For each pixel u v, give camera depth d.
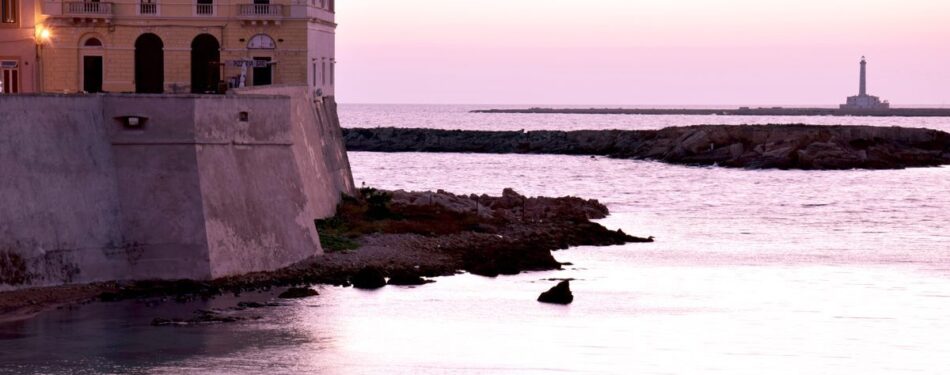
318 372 60.16
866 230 131.38
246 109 81.81
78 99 75.56
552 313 76.19
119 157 76.56
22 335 65.00
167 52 107.38
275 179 84.56
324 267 84.56
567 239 110.06
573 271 93.88
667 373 61.66
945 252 111.69
